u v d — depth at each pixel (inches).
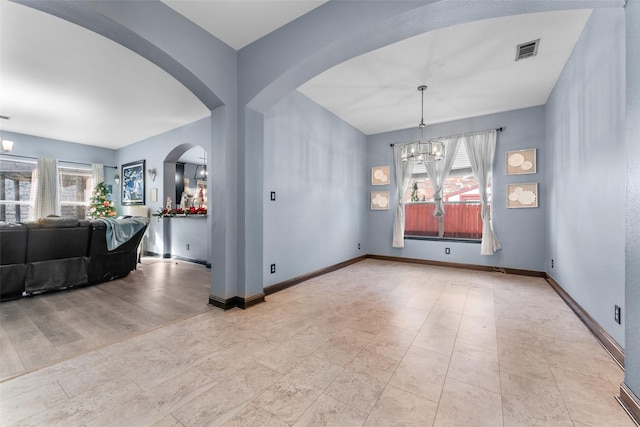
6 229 123.7
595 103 93.8
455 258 202.4
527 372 71.4
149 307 118.1
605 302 87.4
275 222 143.9
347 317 107.7
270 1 89.4
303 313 111.7
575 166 115.1
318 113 175.6
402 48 112.9
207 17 96.8
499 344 86.4
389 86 148.3
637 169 54.9
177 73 102.1
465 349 83.2
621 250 77.4
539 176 173.9
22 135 234.4
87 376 68.9
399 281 163.0
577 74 110.2
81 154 266.7
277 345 85.0
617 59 78.4
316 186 175.2
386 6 78.0
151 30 85.9
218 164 116.3
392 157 229.6
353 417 55.5
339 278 170.1
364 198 236.5
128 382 66.4
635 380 55.9
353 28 84.1
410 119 200.4
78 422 53.9
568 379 68.4
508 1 67.7
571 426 53.3
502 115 185.6
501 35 104.7
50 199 246.4
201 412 56.7
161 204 238.7
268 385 65.6
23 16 94.1
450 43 109.7
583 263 106.5
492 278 170.2
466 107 177.5
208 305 120.6
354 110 184.1
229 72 114.2
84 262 148.4
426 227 218.8
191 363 74.8
